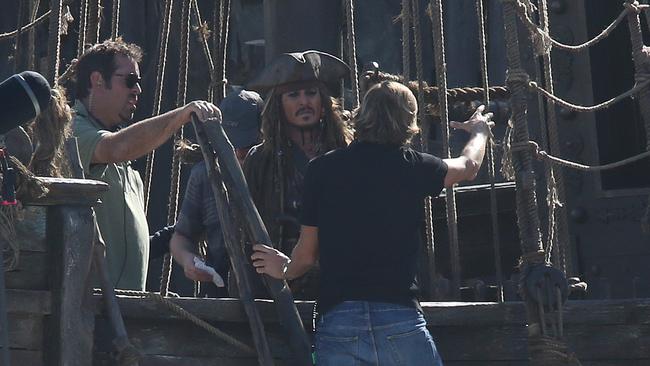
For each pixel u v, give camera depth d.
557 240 24.91
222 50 29.12
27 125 17.39
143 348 17.64
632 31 22.61
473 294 29.94
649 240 33.09
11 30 52.38
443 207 29.48
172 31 51.56
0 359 15.26
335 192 16.59
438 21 23.75
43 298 16.52
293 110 19.98
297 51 31.00
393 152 16.78
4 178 15.34
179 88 26.17
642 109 22.38
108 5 52.00
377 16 59.25
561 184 26.48
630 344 18.47
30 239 16.56
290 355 18.17
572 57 34.72
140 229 19.22
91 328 16.72
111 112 19.33
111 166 18.89
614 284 33.53
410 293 16.38
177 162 24.78
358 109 17.12
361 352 16.03
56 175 17.22
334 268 16.41
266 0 31.41
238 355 18.02
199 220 21.00
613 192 33.72
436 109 29.05
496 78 48.22
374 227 16.39
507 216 30.02
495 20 48.00
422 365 16.16
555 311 18.11
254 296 19.50
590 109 21.52
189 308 17.77
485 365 18.67
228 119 21.48
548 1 35.06
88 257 16.72
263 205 20.00
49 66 19.02
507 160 19.81
